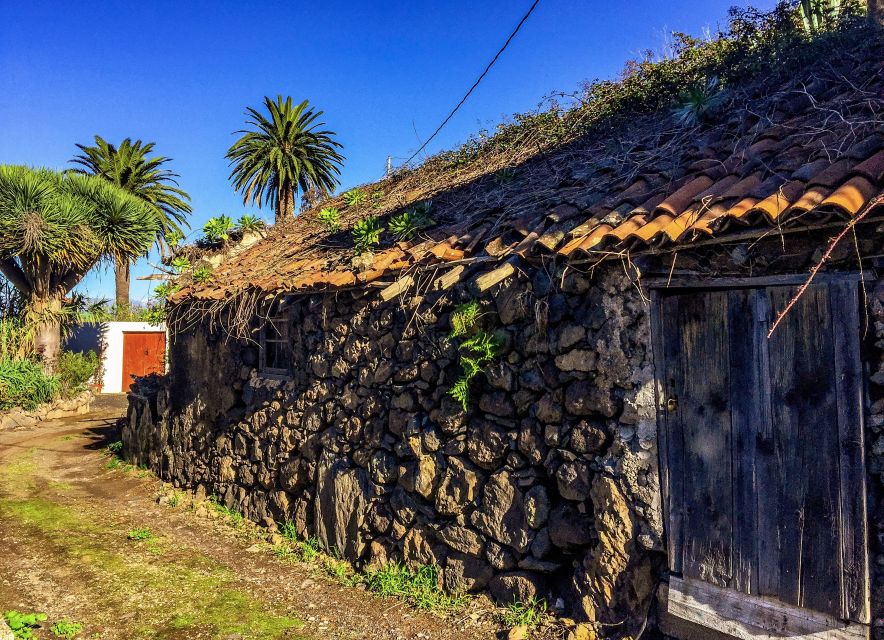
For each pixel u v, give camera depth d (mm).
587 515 3896
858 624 2855
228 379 7723
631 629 3619
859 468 2871
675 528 3496
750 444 3227
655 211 3568
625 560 3660
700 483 3410
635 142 5156
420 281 5059
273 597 4953
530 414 4230
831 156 3293
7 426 14953
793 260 3072
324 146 26828
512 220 4805
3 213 15484
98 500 8195
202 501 7812
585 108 7344
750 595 3201
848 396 2912
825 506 2965
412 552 4965
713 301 3383
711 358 3387
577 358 3906
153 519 7258
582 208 4297
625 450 3668
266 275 7195
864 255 2859
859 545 2855
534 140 7496
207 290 8141
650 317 3602
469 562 4570
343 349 5930
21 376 16156
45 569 5531
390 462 5242
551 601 4098
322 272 6246
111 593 5008
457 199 6738
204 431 8164
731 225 3119
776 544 3117
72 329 21750
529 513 4160
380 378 5414
